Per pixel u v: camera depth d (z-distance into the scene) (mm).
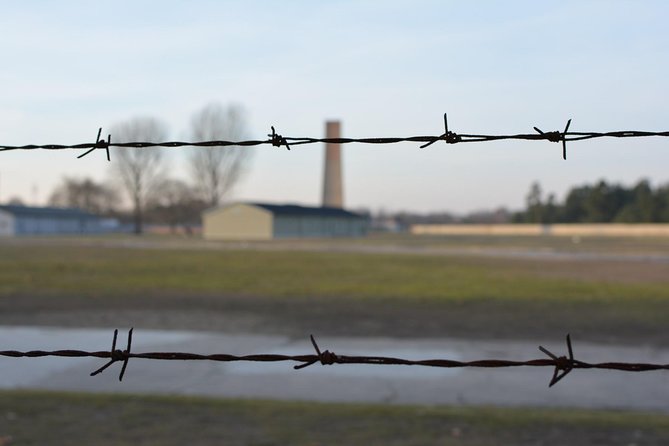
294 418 6402
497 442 5699
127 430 5988
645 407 6980
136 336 11445
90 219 102438
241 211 73188
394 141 2920
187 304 15523
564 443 5672
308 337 11352
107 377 8297
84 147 3123
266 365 8984
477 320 13211
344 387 7812
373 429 6051
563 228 103062
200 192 87500
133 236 81062
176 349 10281
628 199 107562
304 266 27438
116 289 18641
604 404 7090
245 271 24812
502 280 21516
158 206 95062
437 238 76125
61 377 8289
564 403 7145
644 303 15789
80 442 5633
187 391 7609
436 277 22594
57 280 21031
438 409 6785
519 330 12078
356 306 15273
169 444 5605
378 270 25516
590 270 25906
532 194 122500
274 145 2963
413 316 13773
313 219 81000
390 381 8172
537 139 2795
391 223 141750
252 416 6457
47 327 12305
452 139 2863
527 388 7848
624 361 9398
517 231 108812
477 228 113250
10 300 16172
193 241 60625
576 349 10312
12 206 89438
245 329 12164
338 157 96688
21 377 8289
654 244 54469
